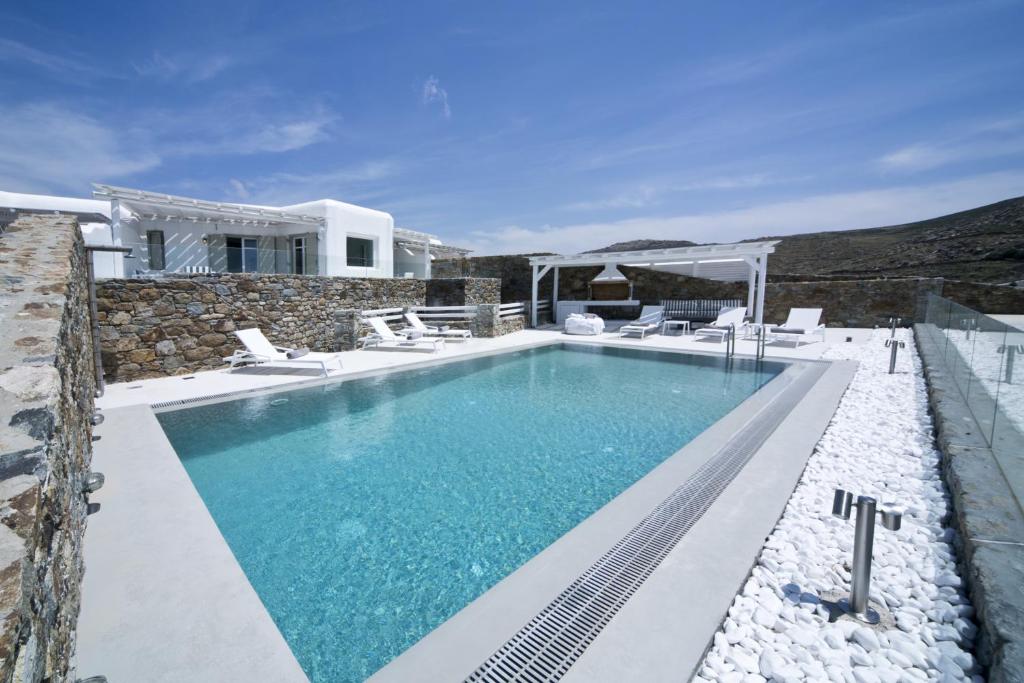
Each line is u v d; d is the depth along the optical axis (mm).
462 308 15023
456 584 2984
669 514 3316
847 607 2355
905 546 2910
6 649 830
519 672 1941
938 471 4039
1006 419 3488
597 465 4887
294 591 2918
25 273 2871
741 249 14125
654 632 2107
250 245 17922
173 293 8602
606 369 10242
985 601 2059
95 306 6883
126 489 3635
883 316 16562
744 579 2531
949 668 1961
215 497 4188
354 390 8047
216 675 1885
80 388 3857
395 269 22625
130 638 2074
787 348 12008
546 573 2637
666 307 19281
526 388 8375
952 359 6824
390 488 4359
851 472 4035
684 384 8727
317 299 11727
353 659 2379
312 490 4320
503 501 4105
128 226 14438
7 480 1198
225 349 9477
